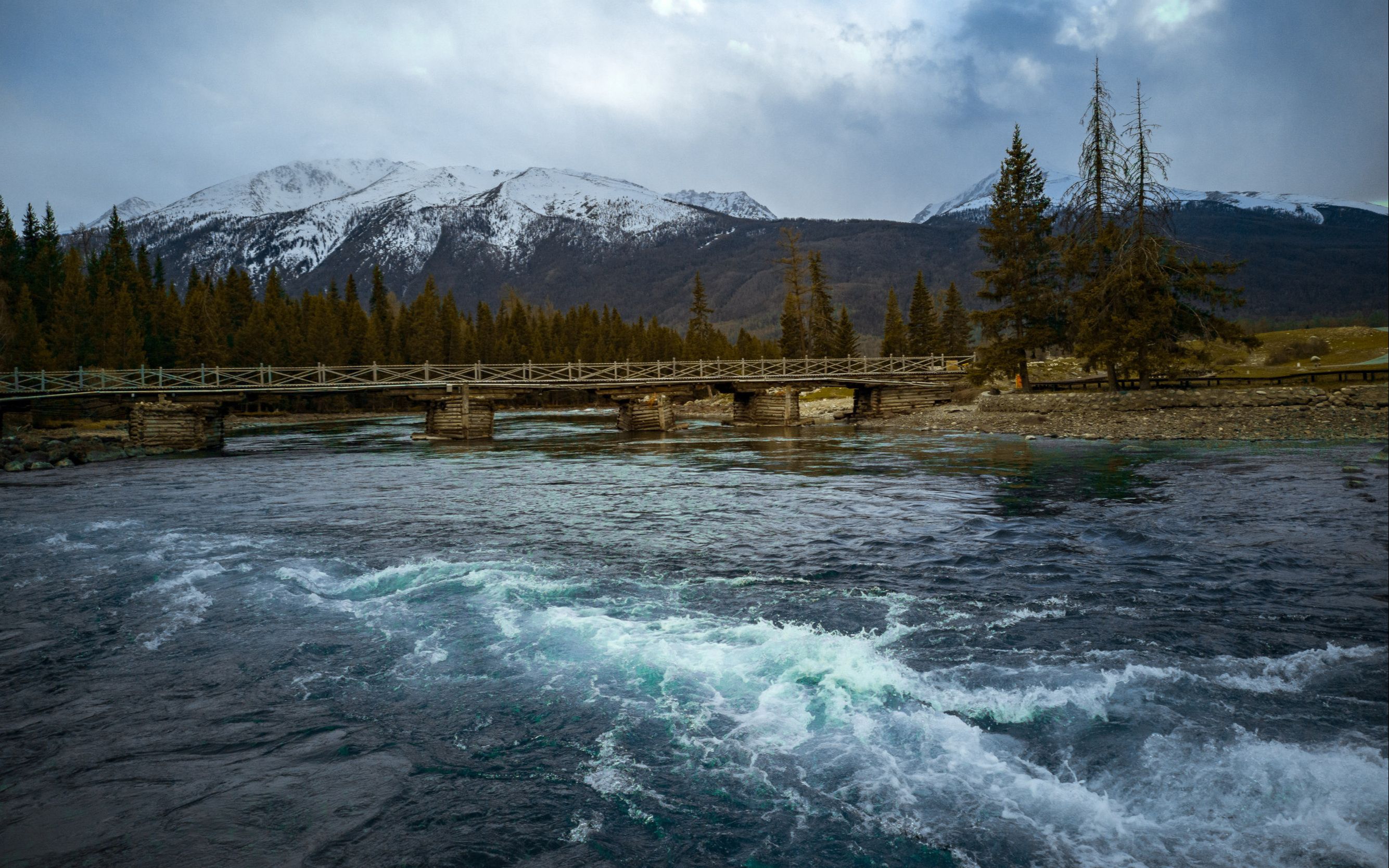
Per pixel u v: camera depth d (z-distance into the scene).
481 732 7.33
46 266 92.50
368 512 20.47
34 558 14.86
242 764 6.80
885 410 58.97
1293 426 35.25
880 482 24.58
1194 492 20.19
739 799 6.13
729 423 64.94
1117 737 6.91
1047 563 13.45
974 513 18.52
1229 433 35.03
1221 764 6.39
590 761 6.75
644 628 10.17
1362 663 8.52
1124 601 11.10
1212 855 5.29
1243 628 9.82
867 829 5.69
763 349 144.75
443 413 50.50
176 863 5.40
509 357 124.62
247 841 5.66
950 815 5.83
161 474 31.08
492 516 19.56
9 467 32.88
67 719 7.73
